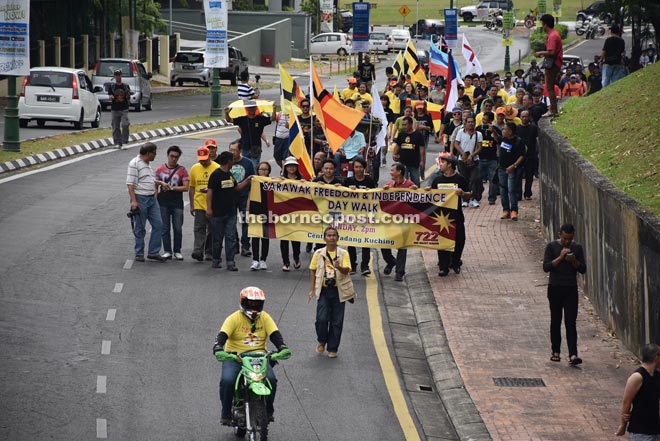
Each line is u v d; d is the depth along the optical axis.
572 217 31.69
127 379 22.25
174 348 24.34
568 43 133.62
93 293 27.92
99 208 37.59
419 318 27.88
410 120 38.97
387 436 20.19
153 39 107.44
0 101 73.00
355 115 34.56
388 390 22.73
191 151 52.38
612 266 26.44
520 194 43.44
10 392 21.03
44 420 19.77
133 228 31.44
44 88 57.88
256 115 38.12
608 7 61.09
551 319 24.36
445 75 60.66
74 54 87.25
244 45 124.25
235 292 28.88
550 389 22.64
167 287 28.92
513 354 24.95
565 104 44.56
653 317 22.72
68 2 87.44
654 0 55.34
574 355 24.11
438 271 32.44
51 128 59.06
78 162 47.25
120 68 72.69
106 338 24.66
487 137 41.44
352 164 37.38
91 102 60.31
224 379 18.83
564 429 20.39
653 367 17.36
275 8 157.50
